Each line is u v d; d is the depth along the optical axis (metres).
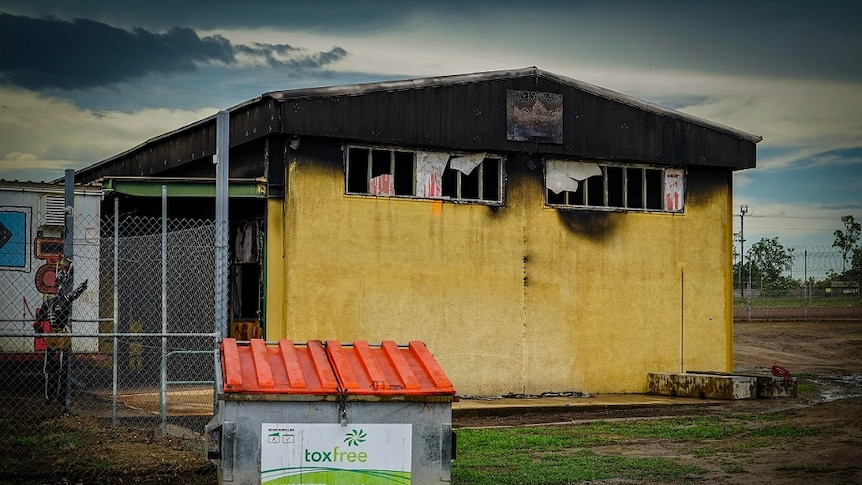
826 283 51.31
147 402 15.26
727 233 21.52
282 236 17.28
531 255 19.42
